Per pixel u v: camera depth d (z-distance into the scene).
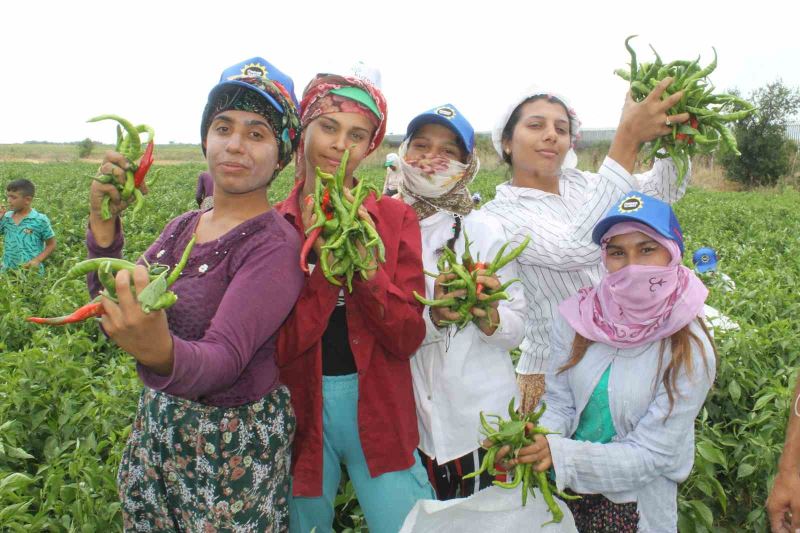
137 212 2.07
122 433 3.48
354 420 2.61
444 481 2.87
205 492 2.16
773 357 5.14
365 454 2.58
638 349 2.52
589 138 50.78
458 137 2.86
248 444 2.19
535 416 2.41
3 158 70.12
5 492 2.90
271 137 2.13
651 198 2.46
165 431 2.16
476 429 2.76
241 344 1.92
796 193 32.53
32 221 8.11
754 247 11.74
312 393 2.53
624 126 2.58
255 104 2.09
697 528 3.50
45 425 3.94
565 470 2.40
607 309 2.54
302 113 2.66
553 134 3.10
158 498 2.24
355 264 2.15
